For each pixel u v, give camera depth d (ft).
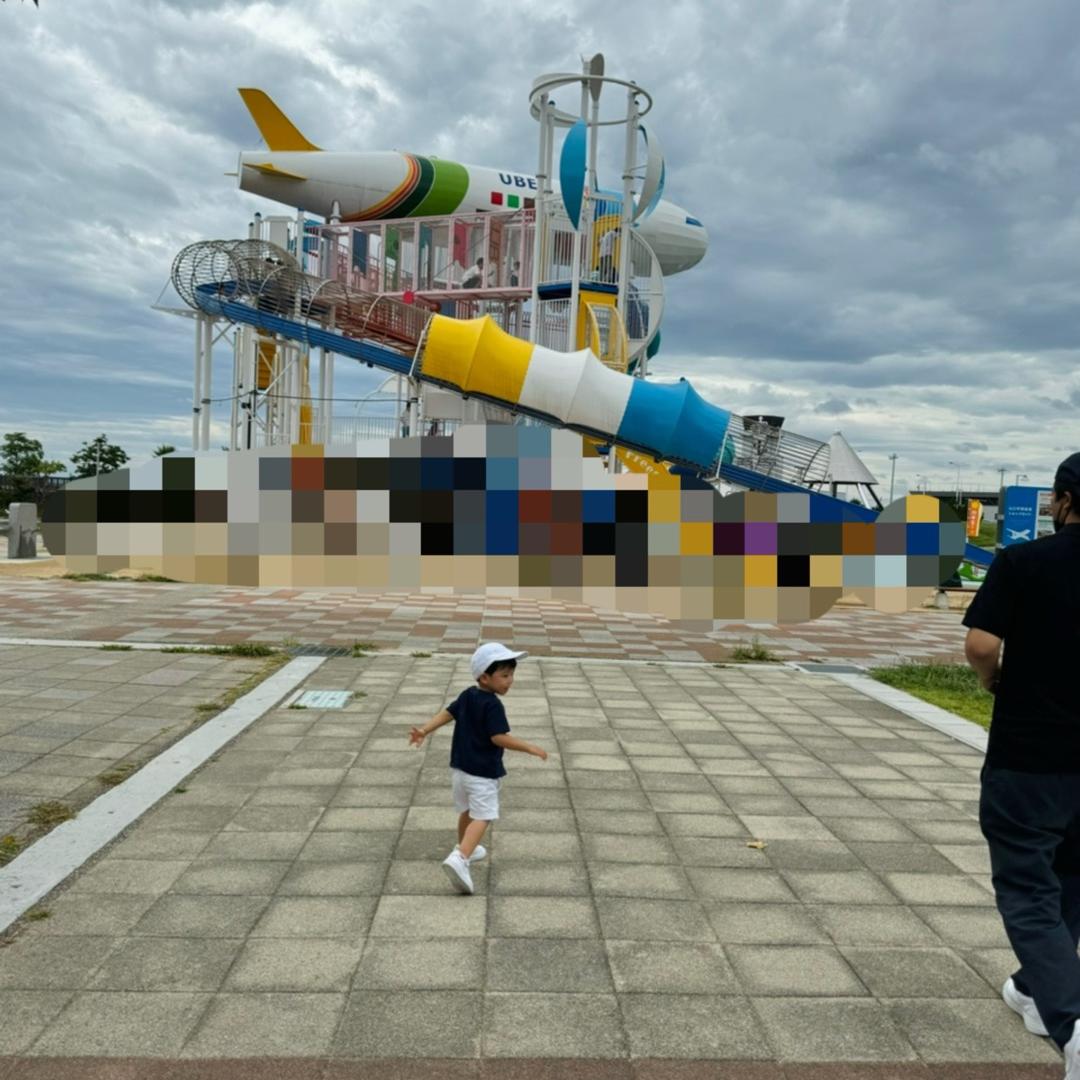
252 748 20.25
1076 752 8.77
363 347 74.43
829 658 38.06
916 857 14.90
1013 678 9.07
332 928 11.74
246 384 89.81
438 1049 9.14
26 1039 9.12
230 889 12.85
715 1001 10.23
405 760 19.49
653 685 29.58
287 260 75.25
